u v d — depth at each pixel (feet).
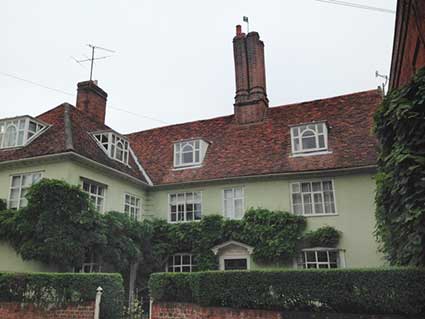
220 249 51.13
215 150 61.16
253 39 66.49
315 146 52.90
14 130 50.26
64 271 40.98
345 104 59.93
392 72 38.29
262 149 57.36
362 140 51.62
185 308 32.27
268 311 29.30
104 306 32.81
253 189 53.47
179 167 60.64
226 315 30.55
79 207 42.11
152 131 73.97
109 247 44.55
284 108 64.18
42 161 45.98
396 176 25.52
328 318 27.17
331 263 46.65
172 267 54.54
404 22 27.30
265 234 48.93
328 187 50.19
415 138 24.89
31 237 40.42
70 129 49.78
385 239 32.53
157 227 55.72
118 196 53.11
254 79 65.10
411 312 25.02
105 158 52.54
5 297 34.35
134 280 49.39
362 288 26.76
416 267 25.45
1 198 46.44
